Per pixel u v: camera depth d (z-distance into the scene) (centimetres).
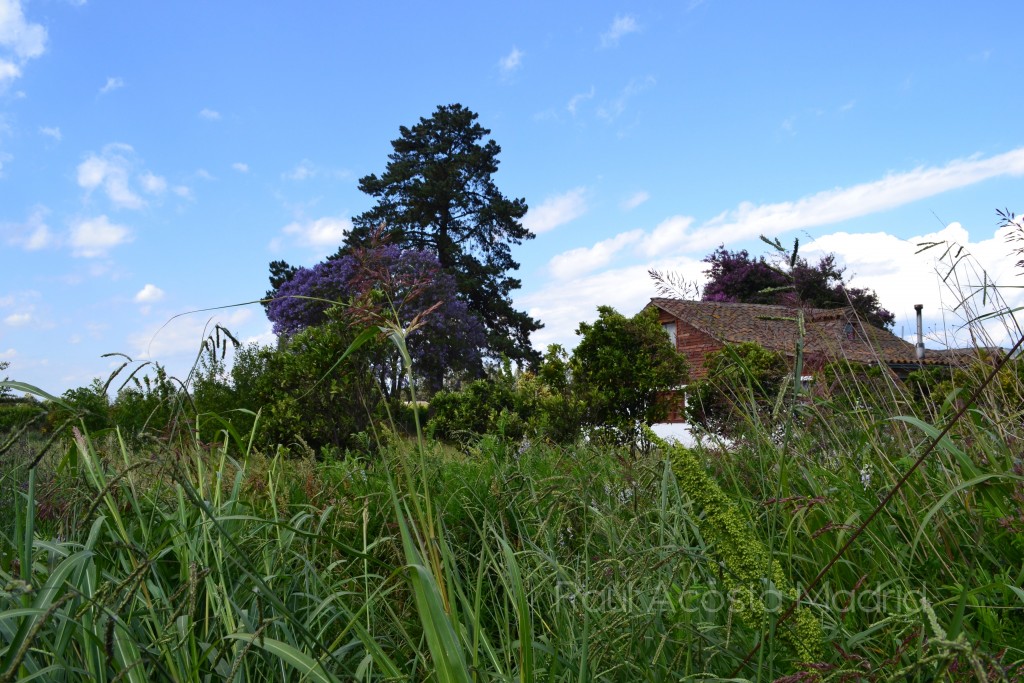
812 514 263
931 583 224
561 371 1112
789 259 277
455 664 146
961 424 305
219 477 251
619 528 277
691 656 199
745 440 343
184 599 175
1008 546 237
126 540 197
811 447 335
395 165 4681
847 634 193
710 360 541
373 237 244
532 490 348
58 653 159
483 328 4050
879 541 230
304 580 249
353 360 534
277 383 904
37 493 297
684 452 180
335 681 155
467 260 4612
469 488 383
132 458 270
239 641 182
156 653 174
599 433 806
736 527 174
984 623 198
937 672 129
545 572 270
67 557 182
